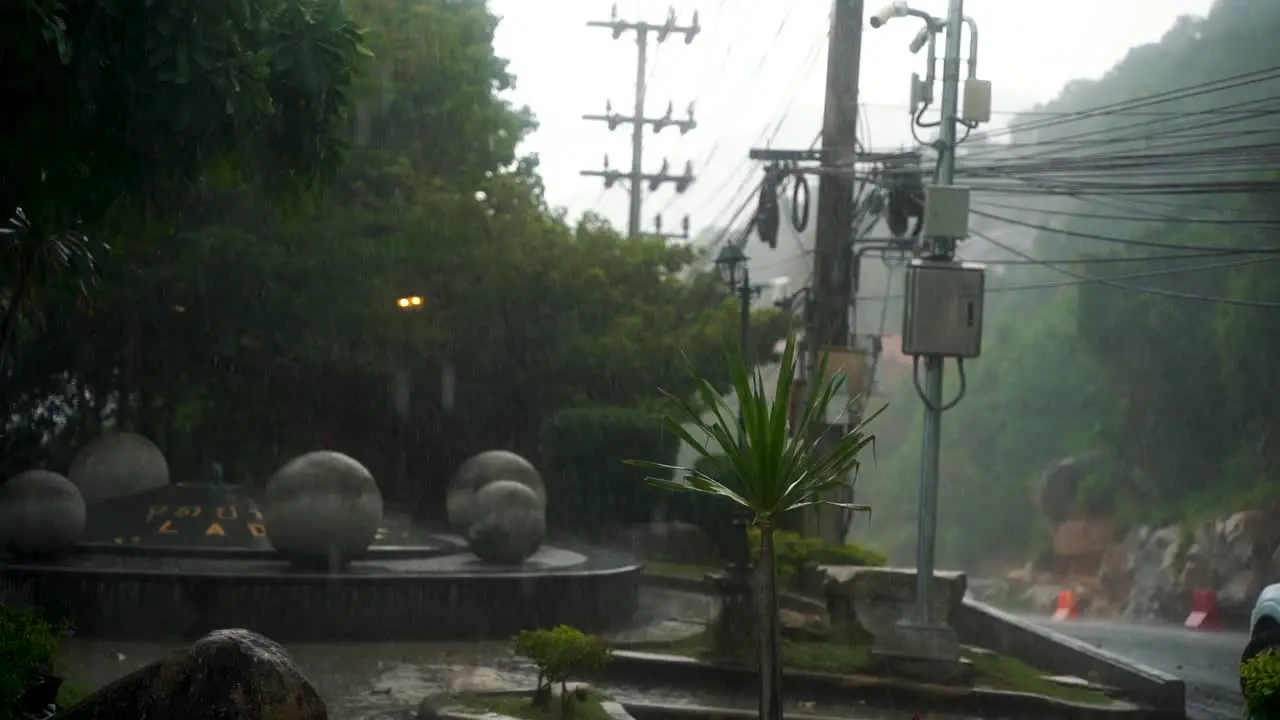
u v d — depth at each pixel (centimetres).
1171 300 4528
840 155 2267
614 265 2933
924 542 1474
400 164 2673
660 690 1373
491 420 2877
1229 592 4106
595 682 1390
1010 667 1519
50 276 1511
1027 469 5762
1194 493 4772
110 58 982
